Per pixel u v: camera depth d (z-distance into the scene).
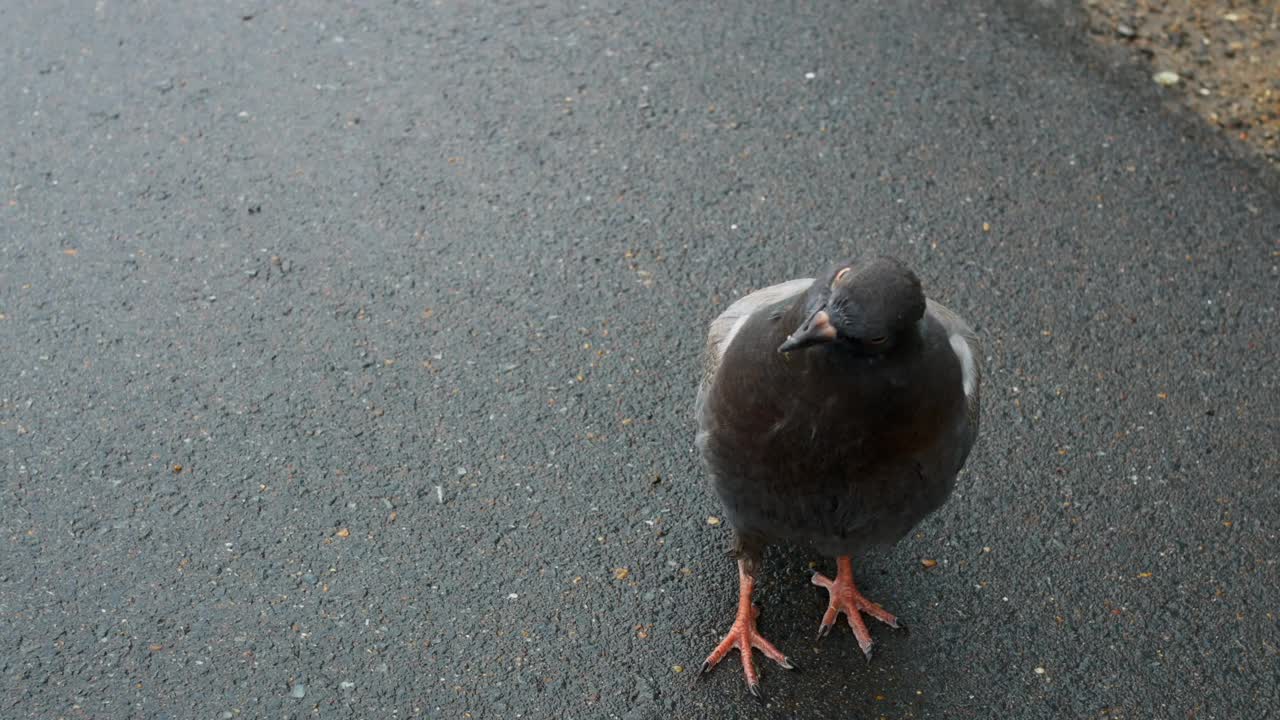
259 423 0.75
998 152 0.94
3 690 0.63
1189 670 0.66
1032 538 0.71
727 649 0.66
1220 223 0.89
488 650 0.66
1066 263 0.86
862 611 0.68
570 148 0.93
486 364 0.79
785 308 0.56
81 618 0.66
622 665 0.66
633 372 0.79
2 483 0.72
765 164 0.92
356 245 0.86
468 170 0.91
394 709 0.64
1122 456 0.75
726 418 0.58
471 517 0.71
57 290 0.82
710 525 0.72
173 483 0.72
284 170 0.90
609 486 0.73
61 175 0.89
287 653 0.65
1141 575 0.70
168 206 0.88
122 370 0.78
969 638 0.67
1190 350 0.81
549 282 0.84
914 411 0.54
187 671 0.64
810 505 0.58
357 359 0.79
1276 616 0.68
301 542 0.70
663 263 0.85
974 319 0.83
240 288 0.83
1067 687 0.65
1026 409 0.77
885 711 0.64
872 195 0.90
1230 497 0.73
